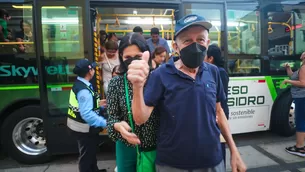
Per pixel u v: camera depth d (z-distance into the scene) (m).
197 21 1.24
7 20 3.26
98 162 3.51
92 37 3.55
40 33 3.20
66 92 3.30
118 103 1.45
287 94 4.20
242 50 3.95
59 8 3.25
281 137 4.42
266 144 4.09
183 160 1.25
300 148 3.62
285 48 4.16
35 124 3.52
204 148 1.25
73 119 2.50
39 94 3.37
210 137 1.27
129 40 1.36
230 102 3.89
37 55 3.18
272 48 4.09
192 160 1.25
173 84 1.24
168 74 1.26
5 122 3.40
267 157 3.59
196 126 1.23
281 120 4.18
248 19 3.97
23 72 3.33
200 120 1.25
